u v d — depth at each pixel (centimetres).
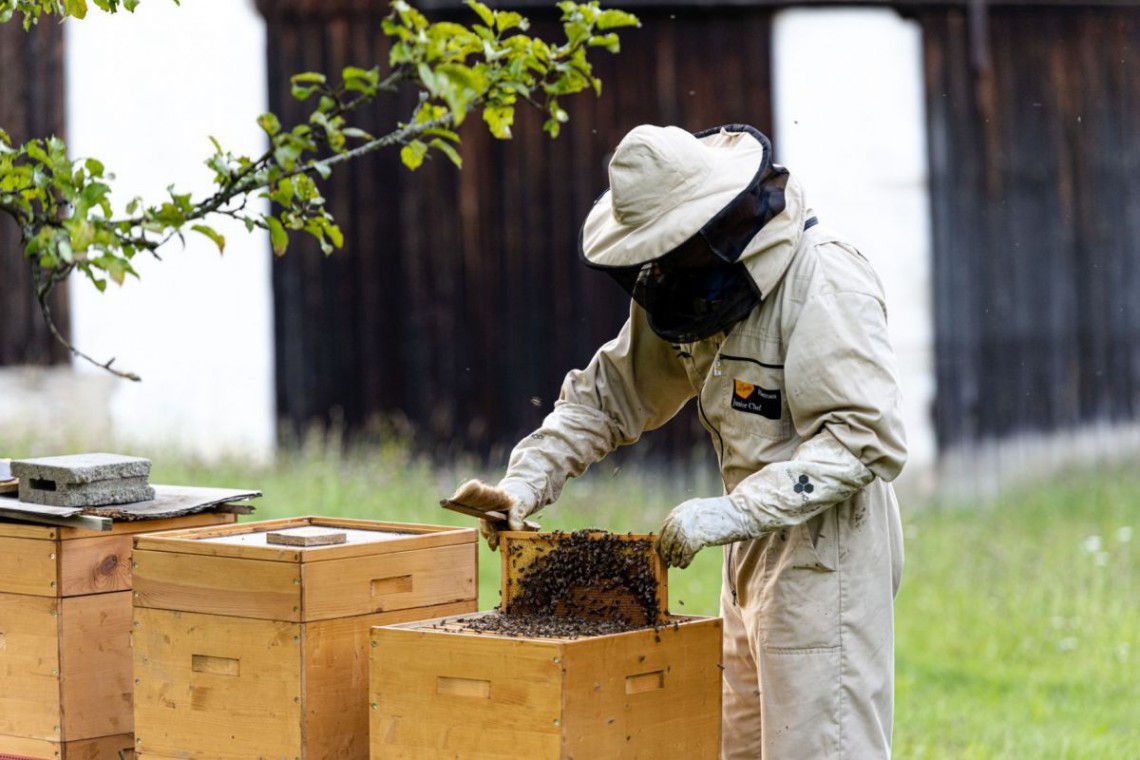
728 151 589
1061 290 2102
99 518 594
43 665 614
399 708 525
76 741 616
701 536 540
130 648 634
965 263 2078
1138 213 2112
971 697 1164
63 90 2000
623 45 2009
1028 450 2100
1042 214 2092
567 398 685
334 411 2044
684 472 1998
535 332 2039
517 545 576
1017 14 2062
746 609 631
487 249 2033
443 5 1956
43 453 1741
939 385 2083
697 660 544
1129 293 2114
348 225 2028
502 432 2047
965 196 2069
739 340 600
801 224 580
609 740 507
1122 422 2117
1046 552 1623
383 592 566
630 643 514
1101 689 1180
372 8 1980
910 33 2036
